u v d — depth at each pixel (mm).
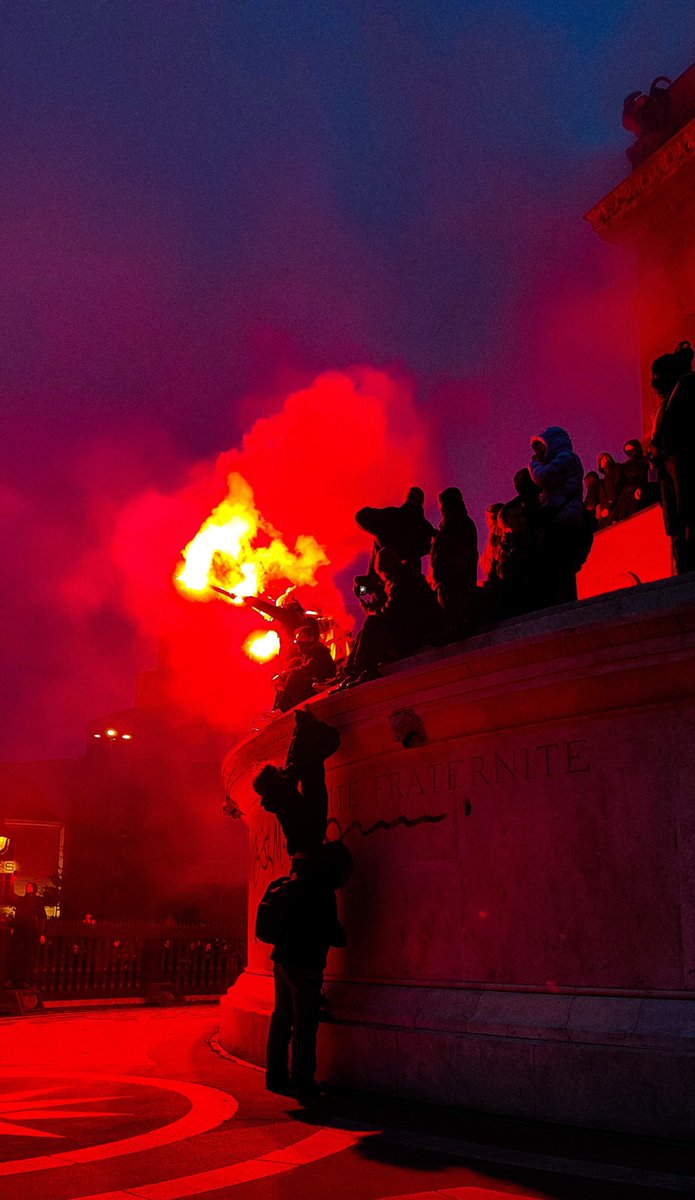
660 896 7371
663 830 7457
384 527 10938
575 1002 7652
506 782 8586
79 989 25438
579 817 7984
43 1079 10477
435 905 9016
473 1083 8031
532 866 8234
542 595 9469
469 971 8555
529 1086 7609
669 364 9062
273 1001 11562
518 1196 5449
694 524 8461
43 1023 19203
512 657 8195
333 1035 9594
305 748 9789
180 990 26156
